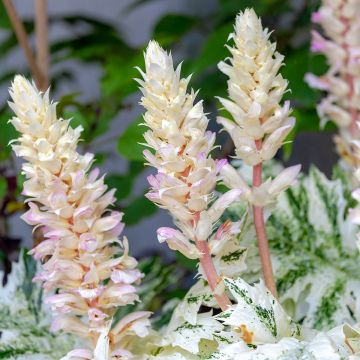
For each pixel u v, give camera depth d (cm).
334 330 133
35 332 150
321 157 232
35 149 132
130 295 137
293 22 242
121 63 239
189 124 129
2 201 186
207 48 190
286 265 155
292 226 158
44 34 199
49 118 132
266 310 131
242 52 133
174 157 128
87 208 132
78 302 136
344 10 157
